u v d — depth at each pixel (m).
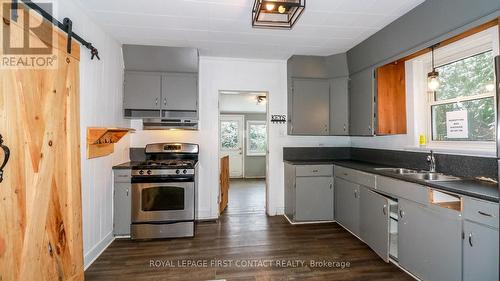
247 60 3.83
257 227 3.33
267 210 3.97
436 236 1.84
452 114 2.45
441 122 2.59
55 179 1.79
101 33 2.65
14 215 1.43
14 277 1.43
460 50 2.32
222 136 8.02
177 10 2.30
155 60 3.29
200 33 2.83
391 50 2.67
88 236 2.36
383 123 2.99
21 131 1.49
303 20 2.50
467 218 1.62
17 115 1.46
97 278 2.13
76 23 2.17
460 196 1.67
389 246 2.36
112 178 2.91
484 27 1.83
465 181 1.99
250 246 2.75
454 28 1.96
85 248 2.30
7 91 1.39
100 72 2.62
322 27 2.67
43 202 1.67
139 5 2.21
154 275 2.18
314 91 3.68
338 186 3.37
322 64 3.65
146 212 2.91
